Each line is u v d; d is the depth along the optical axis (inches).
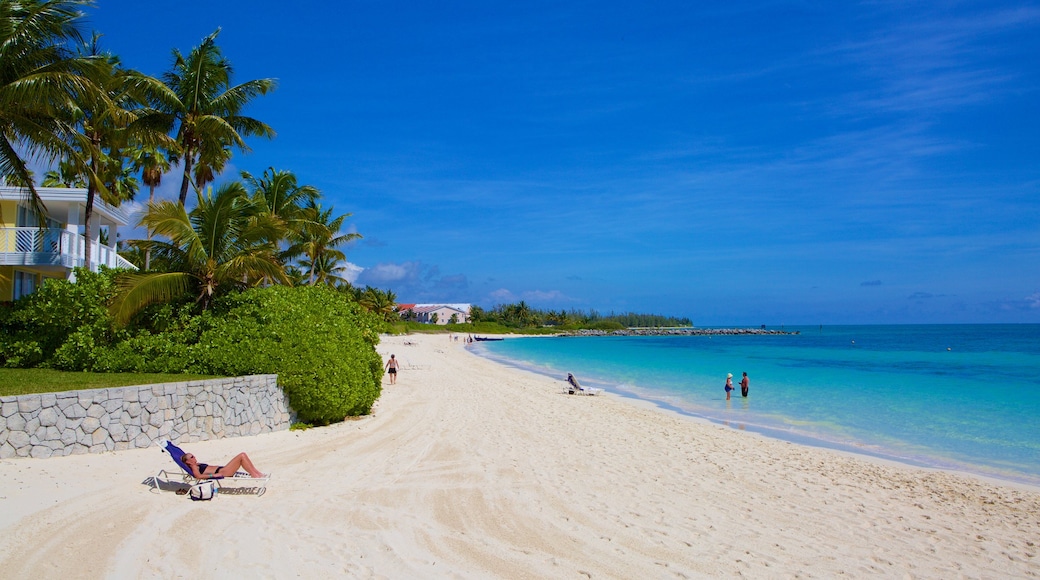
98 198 888.3
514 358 2260.1
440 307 5915.4
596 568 257.8
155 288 566.9
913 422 778.2
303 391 558.6
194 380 495.2
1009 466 541.6
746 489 415.5
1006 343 3289.9
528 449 509.4
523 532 300.4
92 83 566.3
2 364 581.9
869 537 325.7
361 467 420.8
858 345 3262.8
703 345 3570.4
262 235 667.4
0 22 532.1
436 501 346.6
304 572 236.1
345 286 2445.9
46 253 780.0
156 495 326.0
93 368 556.7
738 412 864.3
